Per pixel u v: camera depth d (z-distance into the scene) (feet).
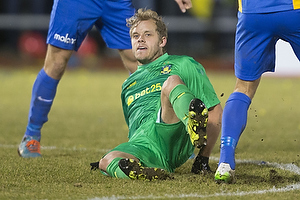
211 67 223.30
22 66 221.05
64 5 45.70
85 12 46.37
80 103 103.40
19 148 45.85
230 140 31.81
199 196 28.37
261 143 55.21
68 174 35.58
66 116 82.48
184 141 35.50
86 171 36.76
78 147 52.42
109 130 66.80
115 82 158.40
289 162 42.80
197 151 49.88
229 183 31.58
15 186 31.48
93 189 30.30
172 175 34.65
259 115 82.94
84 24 46.73
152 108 36.99
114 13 47.91
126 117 40.16
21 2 241.35
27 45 228.02
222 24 237.66
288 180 33.65
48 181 33.19
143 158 34.71
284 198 28.07
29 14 241.96
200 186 30.86
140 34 37.60
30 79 164.25
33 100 46.06
